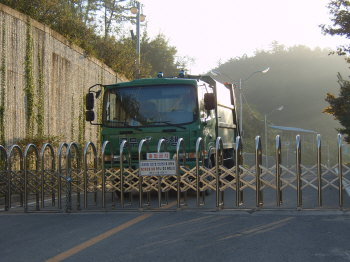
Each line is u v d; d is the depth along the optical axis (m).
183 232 7.67
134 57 31.91
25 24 16.95
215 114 14.66
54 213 10.06
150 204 11.15
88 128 22.64
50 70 18.83
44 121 18.28
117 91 13.33
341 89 30.95
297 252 6.29
